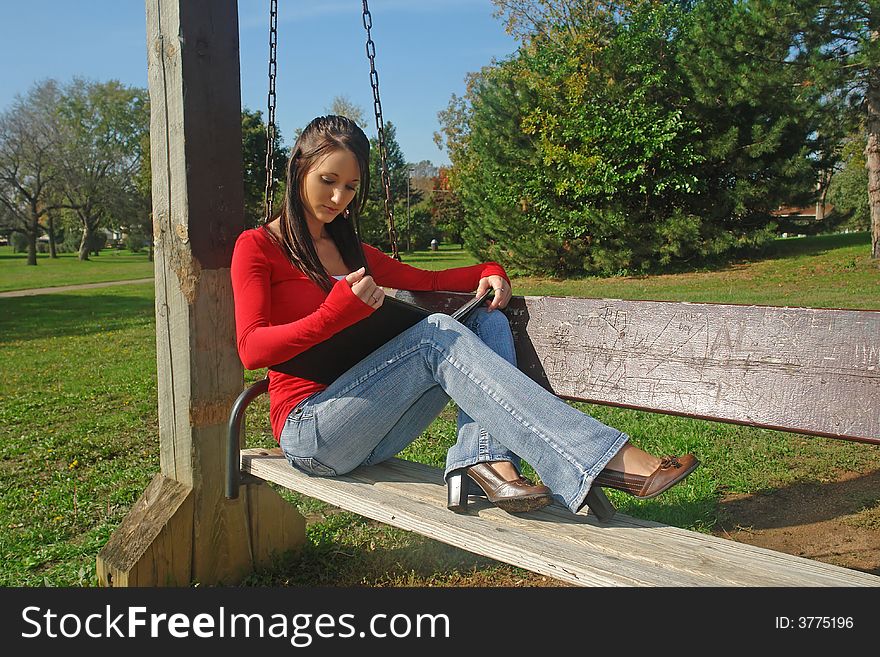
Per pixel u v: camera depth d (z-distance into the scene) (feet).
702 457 13.26
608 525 6.35
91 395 23.00
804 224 62.69
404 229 138.62
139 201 180.34
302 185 7.66
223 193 8.56
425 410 7.82
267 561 9.46
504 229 62.13
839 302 34.96
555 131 57.21
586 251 59.06
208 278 8.48
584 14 66.28
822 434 6.30
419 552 10.00
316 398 7.57
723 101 51.49
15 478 14.47
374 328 7.14
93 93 174.40
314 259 7.59
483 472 6.62
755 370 6.80
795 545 9.87
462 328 6.96
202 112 8.32
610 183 54.95
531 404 6.42
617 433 6.29
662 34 54.03
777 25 44.65
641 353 7.62
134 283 96.84
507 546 5.91
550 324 8.42
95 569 9.37
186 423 8.60
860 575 5.21
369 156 7.89
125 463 15.08
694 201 56.49
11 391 25.05
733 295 40.86
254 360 6.93
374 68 9.44
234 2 8.55
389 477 7.80
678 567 5.40
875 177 50.67
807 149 54.24
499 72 62.75
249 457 8.59
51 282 101.50
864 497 11.37
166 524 8.47
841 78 44.78
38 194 159.94
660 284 50.67
